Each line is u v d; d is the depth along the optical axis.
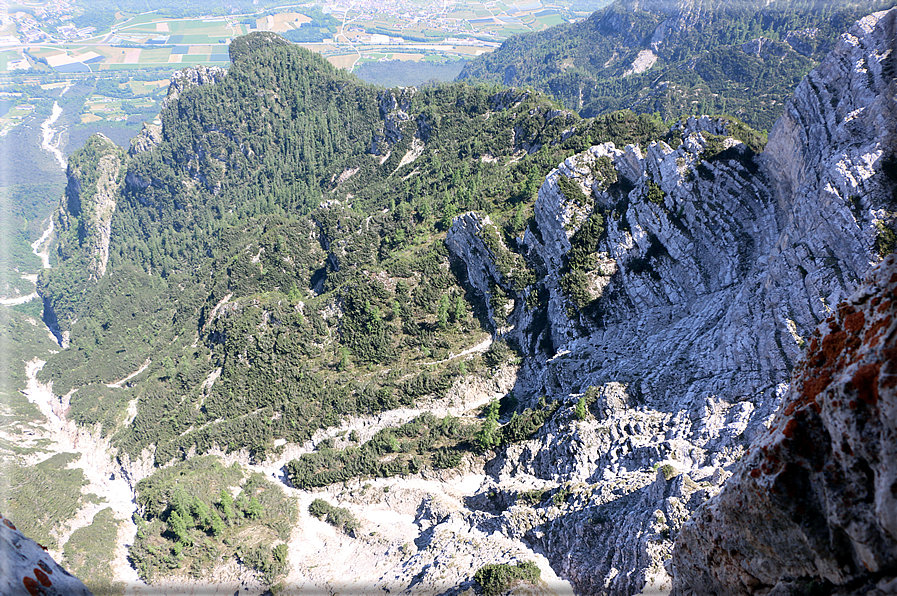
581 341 106.00
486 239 131.75
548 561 67.44
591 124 176.12
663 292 98.19
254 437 130.12
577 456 82.25
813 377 18.23
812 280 67.44
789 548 18.22
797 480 17.59
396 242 169.25
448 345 131.12
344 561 93.00
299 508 109.31
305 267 182.38
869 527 15.30
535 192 151.88
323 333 145.38
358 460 110.44
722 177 92.50
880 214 62.25
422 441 108.88
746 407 68.00
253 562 95.56
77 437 169.75
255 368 144.12
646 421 78.62
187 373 157.75
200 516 104.94
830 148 72.62
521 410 109.88
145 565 101.31
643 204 103.19
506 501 86.94
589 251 112.81
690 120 115.25
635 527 58.53
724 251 91.62
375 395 123.44
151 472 140.25
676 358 83.31
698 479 60.53
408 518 99.44
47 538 121.00
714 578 22.23
